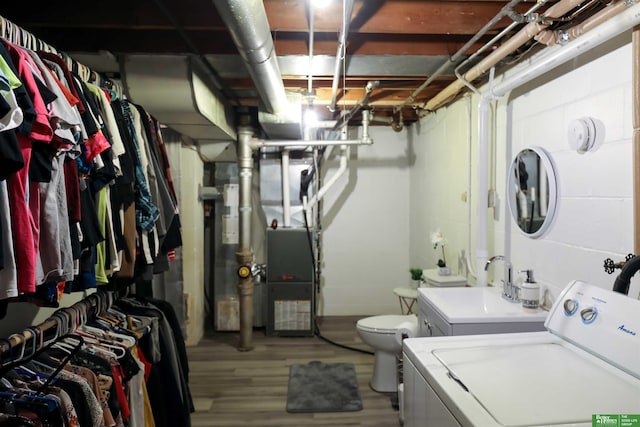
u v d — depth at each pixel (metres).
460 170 3.14
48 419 1.18
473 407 1.00
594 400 1.03
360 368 3.24
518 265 2.24
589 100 1.68
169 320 2.37
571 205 1.80
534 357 1.32
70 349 1.59
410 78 2.92
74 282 1.38
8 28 1.27
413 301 4.29
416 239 4.42
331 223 4.68
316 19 1.89
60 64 1.30
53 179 1.15
